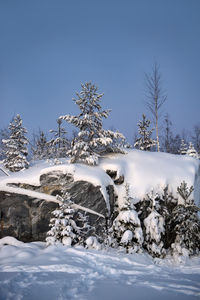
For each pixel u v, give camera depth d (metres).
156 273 6.76
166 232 10.60
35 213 10.09
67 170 10.69
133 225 9.67
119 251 8.95
